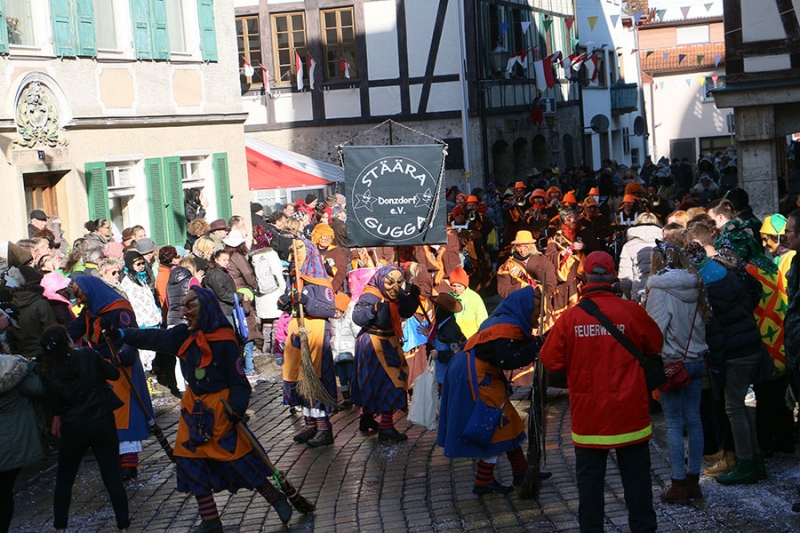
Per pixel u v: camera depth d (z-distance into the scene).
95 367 7.67
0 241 15.16
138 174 18.86
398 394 9.88
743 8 18.94
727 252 7.68
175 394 12.73
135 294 12.33
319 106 31.98
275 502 7.71
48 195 16.97
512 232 20.22
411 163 9.42
